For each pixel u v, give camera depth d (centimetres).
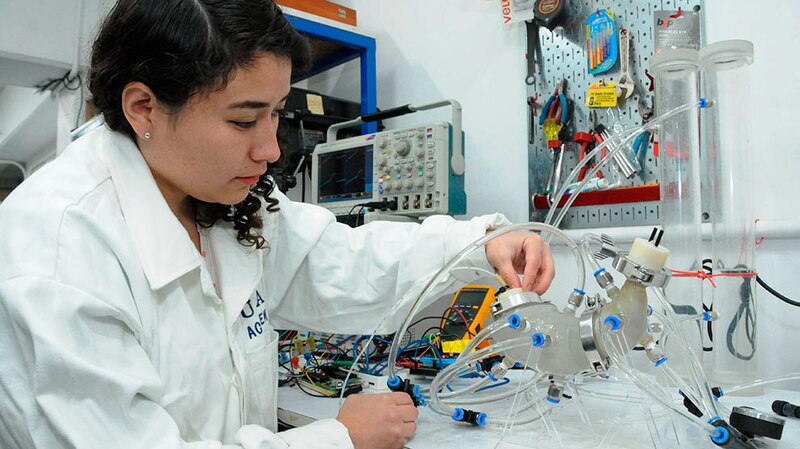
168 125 73
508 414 95
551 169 169
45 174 77
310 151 224
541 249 103
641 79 153
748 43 107
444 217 121
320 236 118
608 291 81
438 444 83
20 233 68
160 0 69
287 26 74
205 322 88
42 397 62
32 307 62
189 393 81
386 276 117
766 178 133
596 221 156
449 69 207
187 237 84
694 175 113
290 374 131
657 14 150
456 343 132
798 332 127
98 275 70
